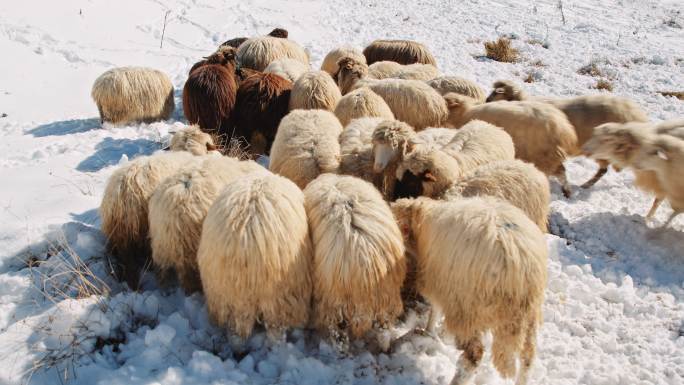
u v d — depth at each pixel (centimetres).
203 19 1653
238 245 394
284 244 407
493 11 2011
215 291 423
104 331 442
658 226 704
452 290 405
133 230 504
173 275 504
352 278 406
